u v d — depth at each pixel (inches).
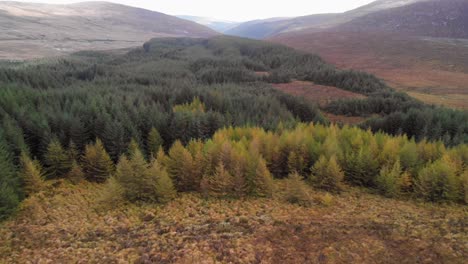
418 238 490.9
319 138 965.8
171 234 527.2
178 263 437.4
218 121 1149.7
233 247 472.7
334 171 719.7
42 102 1235.9
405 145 783.1
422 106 1930.4
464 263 424.8
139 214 621.9
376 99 2039.9
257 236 504.4
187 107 1486.2
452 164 689.0
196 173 731.4
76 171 791.7
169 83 2516.0
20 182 700.0
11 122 843.4
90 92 1546.5
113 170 833.5
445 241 480.1
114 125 921.5
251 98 1793.8
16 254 488.4
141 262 444.8
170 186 676.7
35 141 884.6
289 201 661.9
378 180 723.4
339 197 687.7
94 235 543.8
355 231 516.4
